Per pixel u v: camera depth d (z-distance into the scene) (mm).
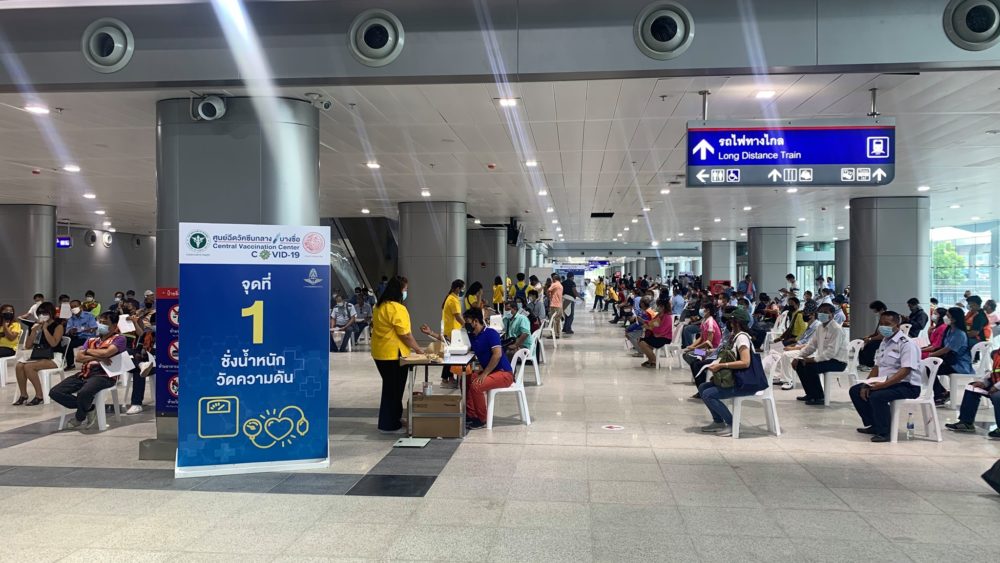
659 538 4250
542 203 18516
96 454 6477
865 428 7383
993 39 5293
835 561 3906
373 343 7449
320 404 5980
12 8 5906
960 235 25422
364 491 5234
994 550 4078
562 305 21375
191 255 5750
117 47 6004
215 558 3918
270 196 6914
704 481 5527
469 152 11070
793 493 5207
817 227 26188
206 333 5770
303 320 5965
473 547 4090
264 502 4965
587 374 12203
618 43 5605
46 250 18422
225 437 5785
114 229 27688
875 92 7363
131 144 10219
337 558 3922
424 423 7090
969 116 8406
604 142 10227
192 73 6004
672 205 18766
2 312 10969
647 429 7527
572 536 4277
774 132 6797
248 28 5953
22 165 12117
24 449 6688
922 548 4109
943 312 11695
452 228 18141
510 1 5707
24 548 4070
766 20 5488
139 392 8648
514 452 6480
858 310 16594
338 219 26047
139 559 3902
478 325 7652
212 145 6875
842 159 6766
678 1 5527
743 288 24797
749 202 17938
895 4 5398
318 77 5902
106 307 28375
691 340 13273
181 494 5172
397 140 10117
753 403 9242
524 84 7199
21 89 6207
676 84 7176
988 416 8445
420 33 5789
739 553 4020
